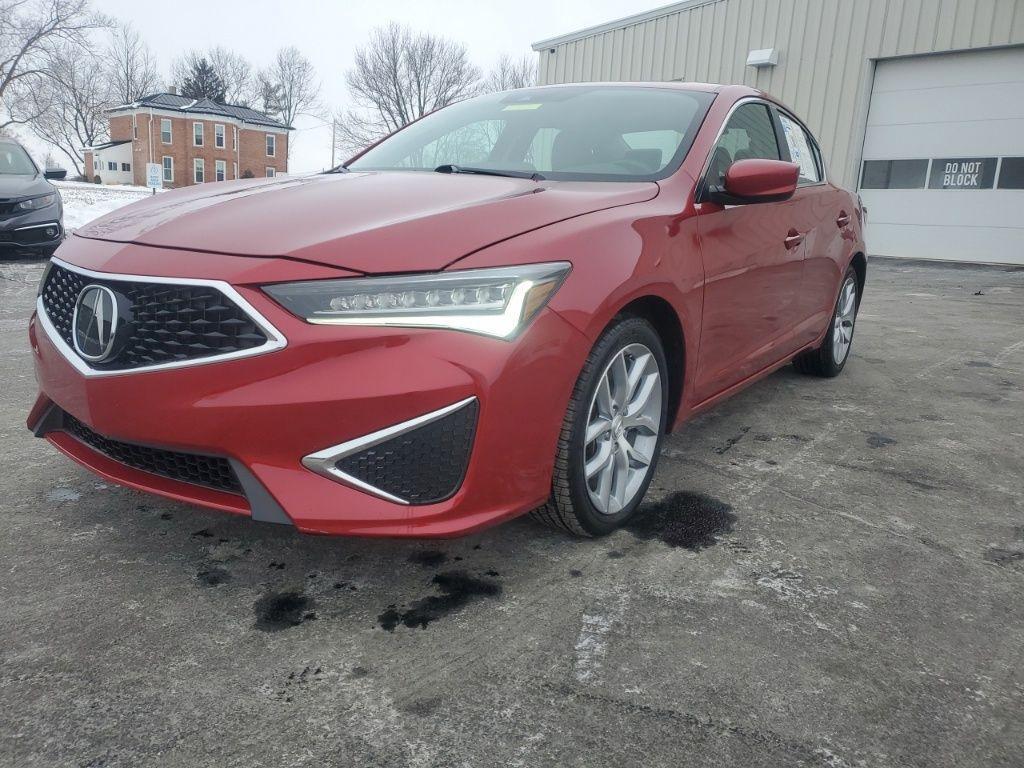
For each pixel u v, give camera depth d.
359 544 2.14
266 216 1.95
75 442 2.12
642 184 2.39
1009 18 10.80
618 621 1.79
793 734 1.43
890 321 6.40
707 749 1.39
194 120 56.12
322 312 1.65
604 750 1.38
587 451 2.11
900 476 2.79
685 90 2.99
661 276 2.14
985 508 2.52
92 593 1.85
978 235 11.56
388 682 1.55
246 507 1.75
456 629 1.74
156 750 1.35
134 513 2.29
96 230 2.14
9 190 8.85
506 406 1.76
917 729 1.45
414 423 1.68
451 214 1.89
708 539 2.23
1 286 7.17
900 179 12.27
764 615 1.83
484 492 1.78
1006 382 4.29
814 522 2.37
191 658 1.61
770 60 13.10
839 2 12.41
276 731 1.41
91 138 62.91
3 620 1.73
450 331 1.70
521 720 1.45
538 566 2.04
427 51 50.16
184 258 1.78
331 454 1.68
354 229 1.82
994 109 11.20
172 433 1.72
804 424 3.39
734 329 2.70
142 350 1.77
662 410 2.35
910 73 11.98
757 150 3.10
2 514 2.26
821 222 3.55
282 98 72.62
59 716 1.43
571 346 1.86
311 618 1.78
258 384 1.66
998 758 1.39
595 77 16.12
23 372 3.93
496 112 3.04
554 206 2.04
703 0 14.05
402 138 3.15
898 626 1.80
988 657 1.69
